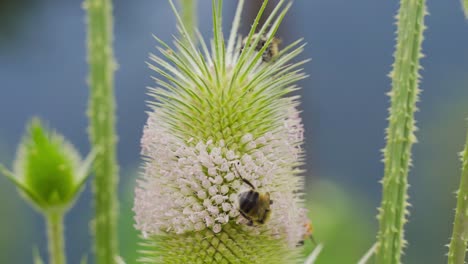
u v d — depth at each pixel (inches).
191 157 16.9
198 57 17.2
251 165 16.9
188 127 17.1
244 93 17.0
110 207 19.2
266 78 17.2
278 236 17.3
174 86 17.6
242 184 17.0
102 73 19.2
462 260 17.1
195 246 17.3
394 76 17.6
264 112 17.1
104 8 19.1
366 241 32.6
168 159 16.9
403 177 17.6
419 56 17.6
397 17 17.7
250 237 17.4
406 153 17.6
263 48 16.8
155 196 17.0
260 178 17.0
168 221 17.1
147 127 17.1
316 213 28.5
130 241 27.1
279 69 17.0
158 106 17.5
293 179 17.3
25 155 18.1
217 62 17.1
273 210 17.0
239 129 17.1
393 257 17.6
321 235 27.9
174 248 17.4
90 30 19.2
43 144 18.0
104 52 19.2
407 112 17.6
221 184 17.0
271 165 16.9
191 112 17.1
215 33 17.1
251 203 16.7
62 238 18.3
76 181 18.2
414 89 17.6
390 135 17.7
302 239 17.9
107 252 19.2
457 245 17.0
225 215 17.0
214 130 17.1
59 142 18.2
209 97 17.1
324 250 27.6
